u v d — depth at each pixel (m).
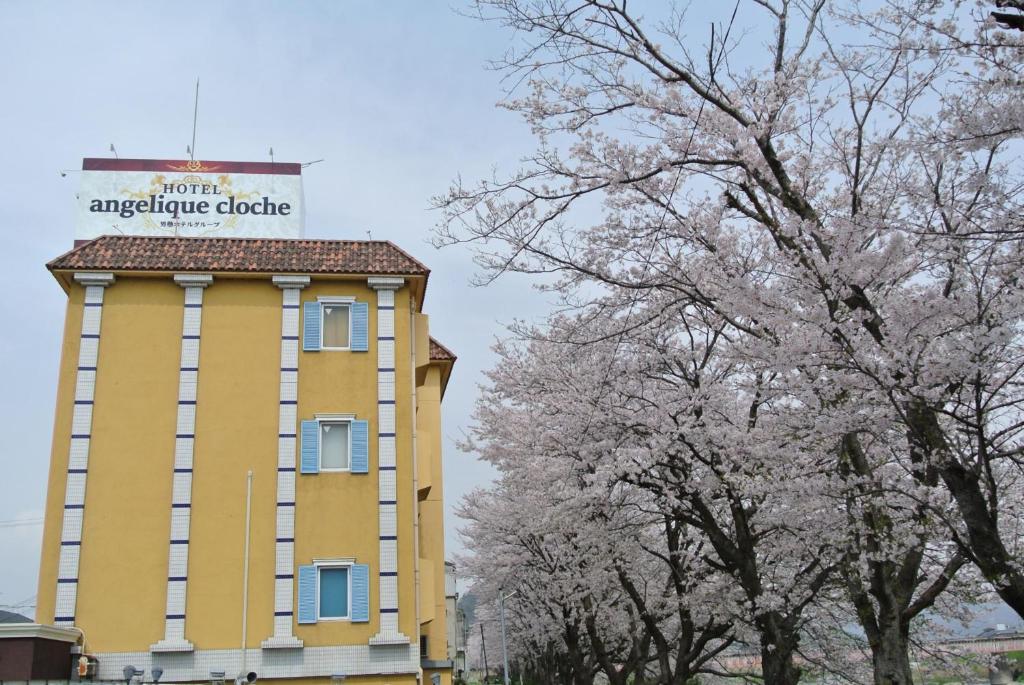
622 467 16.19
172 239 22.44
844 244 10.59
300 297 21.81
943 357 9.84
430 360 25.45
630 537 20.45
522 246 12.38
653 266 13.48
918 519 12.07
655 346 17.25
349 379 21.28
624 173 12.28
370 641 19.23
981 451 9.43
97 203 26.73
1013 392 10.98
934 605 17.83
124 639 18.89
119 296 21.22
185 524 19.72
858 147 11.88
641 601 21.03
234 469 20.27
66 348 20.67
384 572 19.84
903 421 10.24
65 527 19.45
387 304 21.98
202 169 27.42
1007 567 9.20
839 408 11.41
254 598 19.42
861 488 11.94
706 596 18.92
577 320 16.20
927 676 19.55
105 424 20.27
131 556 19.45
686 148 12.13
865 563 12.58
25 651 16.33
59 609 18.88
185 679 18.73
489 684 68.62
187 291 21.42
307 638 19.23
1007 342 9.48
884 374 9.99
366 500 20.36
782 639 15.00
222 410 20.67
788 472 13.47
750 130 11.15
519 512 25.80
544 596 29.41
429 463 22.30
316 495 20.27
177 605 19.16
